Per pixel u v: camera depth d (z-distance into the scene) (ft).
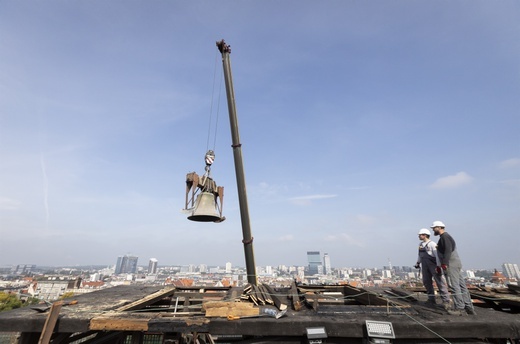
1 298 240.94
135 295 24.17
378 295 22.74
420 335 16.26
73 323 15.43
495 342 18.70
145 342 23.93
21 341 15.44
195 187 25.48
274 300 20.07
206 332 15.72
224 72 33.32
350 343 16.42
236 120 32.24
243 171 31.42
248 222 30.30
